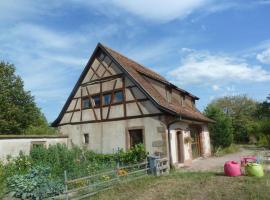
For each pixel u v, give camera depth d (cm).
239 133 4588
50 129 2914
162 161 1501
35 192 1030
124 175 1285
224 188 1012
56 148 1547
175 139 1727
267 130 3694
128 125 1766
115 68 1872
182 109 2003
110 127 1845
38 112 3300
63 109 2112
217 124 2783
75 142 2005
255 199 858
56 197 1010
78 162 1466
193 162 1912
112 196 1012
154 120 1667
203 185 1081
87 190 1092
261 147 3512
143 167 1472
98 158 1714
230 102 5169
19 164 1452
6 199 1029
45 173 1215
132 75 1780
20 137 1656
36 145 1745
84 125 1984
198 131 2244
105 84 1911
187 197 934
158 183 1169
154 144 1647
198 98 2545
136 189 1091
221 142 2753
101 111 1906
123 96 1809
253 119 4800
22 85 3103
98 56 1981
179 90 2167
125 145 1762
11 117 2897
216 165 1689
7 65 3031
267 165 1524
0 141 1555
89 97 1984
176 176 1306
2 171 1218
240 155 2362
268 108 4562
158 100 1697
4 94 2861
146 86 1780
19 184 1077
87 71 2025
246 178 1157
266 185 1025
